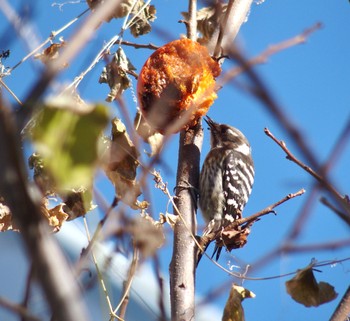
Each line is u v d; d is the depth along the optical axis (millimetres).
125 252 6656
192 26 10742
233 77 4297
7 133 3207
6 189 3252
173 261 8953
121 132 8453
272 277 7691
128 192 8016
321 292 8039
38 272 3320
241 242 9961
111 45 9406
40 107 3598
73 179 3533
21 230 3316
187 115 7000
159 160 6680
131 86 9711
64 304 3314
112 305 7969
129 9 9664
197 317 9297
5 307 4367
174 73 9594
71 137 3545
